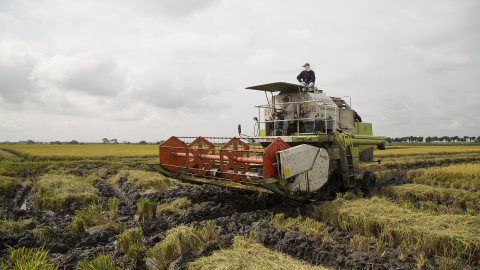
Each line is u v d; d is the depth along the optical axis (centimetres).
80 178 1067
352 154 870
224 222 526
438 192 759
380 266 339
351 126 907
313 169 629
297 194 602
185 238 413
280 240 418
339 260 361
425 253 387
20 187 936
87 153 2769
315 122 739
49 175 1051
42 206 653
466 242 388
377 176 1174
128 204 717
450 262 361
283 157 552
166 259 371
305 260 377
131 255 379
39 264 329
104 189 897
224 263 341
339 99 977
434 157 2211
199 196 771
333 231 487
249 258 358
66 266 358
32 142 14588
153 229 514
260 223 492
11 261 340
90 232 484
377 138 1013
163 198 764
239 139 714
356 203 578
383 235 437
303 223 489
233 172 671
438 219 472
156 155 2538
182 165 840
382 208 536
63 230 492
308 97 793
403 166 1708
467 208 623
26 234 429
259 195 721
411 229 439
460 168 1153
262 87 812
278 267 333
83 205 688
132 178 1042
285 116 842
